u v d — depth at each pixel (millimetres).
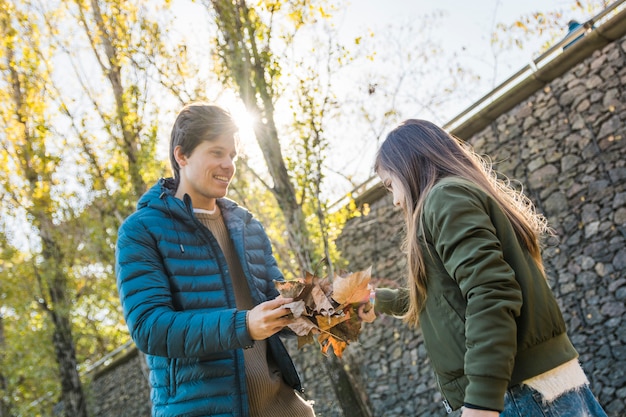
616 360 6234
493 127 7770
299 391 2268
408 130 1870
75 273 11375
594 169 6719
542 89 7297
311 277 1855
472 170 1773
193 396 1908
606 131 6656
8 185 9180
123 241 1990
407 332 8445
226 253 2225
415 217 1704
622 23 6480
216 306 2027
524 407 1497
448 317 1600
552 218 7035
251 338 1781
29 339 10930
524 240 1680
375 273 8867
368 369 8844
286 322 1790
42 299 10781
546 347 1523
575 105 6957
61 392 10766
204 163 2086
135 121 7461
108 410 14305
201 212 2205
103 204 8203
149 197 2105
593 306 6523
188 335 1800
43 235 10078
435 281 1635
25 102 8625
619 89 6586
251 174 6055
